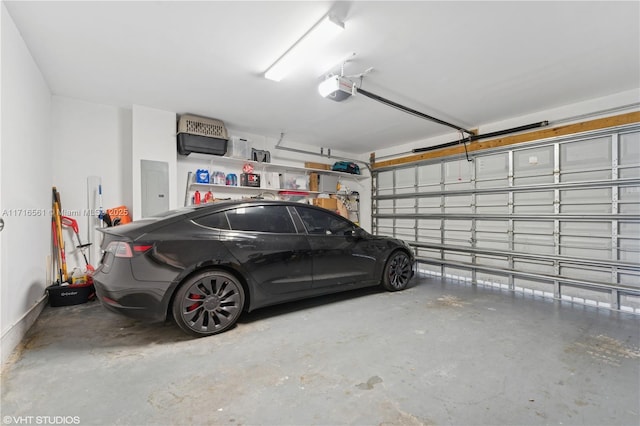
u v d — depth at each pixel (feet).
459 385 5.79
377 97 12.15
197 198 15.23
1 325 6.56
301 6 6.98
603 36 8.14
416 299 11.93
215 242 8.18
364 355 6.98
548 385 5.84
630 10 7.04
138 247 7.26
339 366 6.46
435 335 8.24
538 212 13.83
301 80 10.84
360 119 15.23
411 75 10.49
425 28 7.82
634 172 11.21
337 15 7.25
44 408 4.99
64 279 11.62
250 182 16.83
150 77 10.60
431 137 18.66
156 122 13.57
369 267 11.86
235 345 7.46
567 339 8.16
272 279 9.09
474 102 13.03
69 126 12.41
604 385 5.86
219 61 9.53
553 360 6.89
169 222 7.91
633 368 6.56
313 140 19.57
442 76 10.57
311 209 10.66
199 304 7.91
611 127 11.70
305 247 9.86
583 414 4.98
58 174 12.17
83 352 7.06
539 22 7.55
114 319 9.25
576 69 10.03
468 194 16.69
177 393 5.44
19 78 8.02
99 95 12.14
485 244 15.84
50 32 7.95
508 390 5.65
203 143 14.49
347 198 22.29
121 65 9.76
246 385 5.71
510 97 12.44
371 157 22.84
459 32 7.99
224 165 16.88
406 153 20.26
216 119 15.20
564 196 13.02
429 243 18.52
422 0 6.77
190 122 14.20
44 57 9.21
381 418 4.82
